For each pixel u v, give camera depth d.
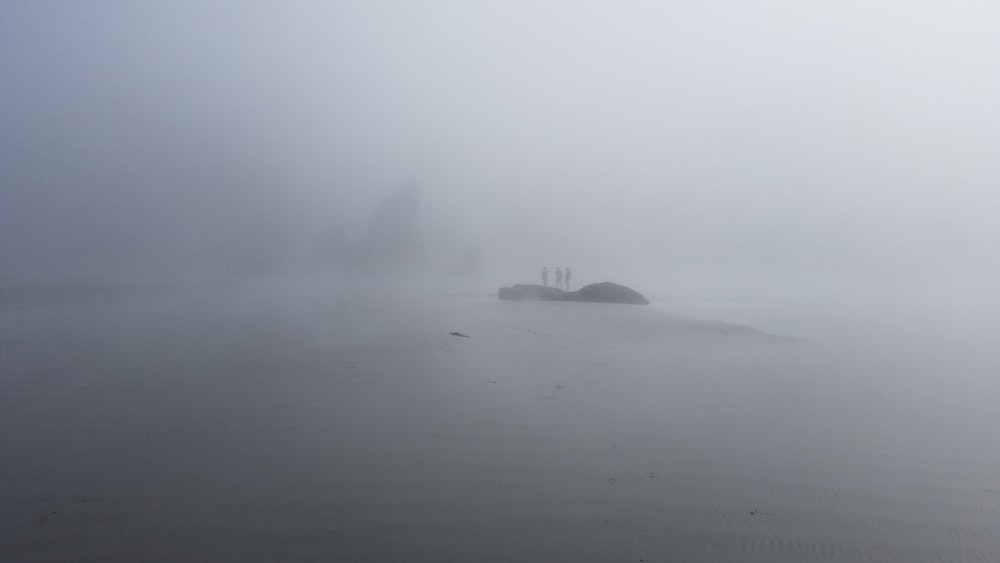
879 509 6.27
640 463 7.47
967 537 5.68
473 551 5.24
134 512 5.91
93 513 5.88
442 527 5.67
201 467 7.12
